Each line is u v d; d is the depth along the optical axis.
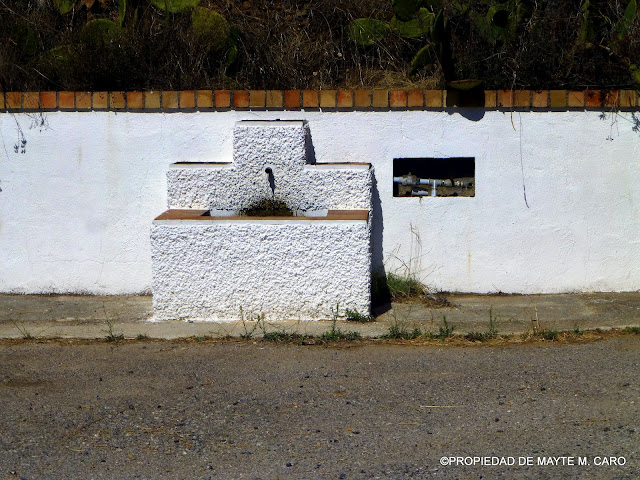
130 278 7.84
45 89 8.20
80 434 4.71
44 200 7.77
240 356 6.11
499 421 4.81
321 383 5.51
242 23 9.24
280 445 4.53
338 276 6.88
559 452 4.38
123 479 4.16
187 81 8.20
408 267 7.69
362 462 4.30
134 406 5.13
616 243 7.60
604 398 5.14
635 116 7.42
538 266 7.65
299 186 7.34
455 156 7.54
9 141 7.71
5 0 9.23
